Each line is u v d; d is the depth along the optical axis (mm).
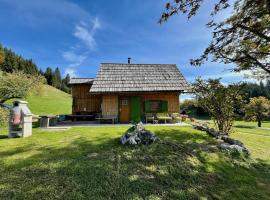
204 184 4395
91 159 5242
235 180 4805
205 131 9672
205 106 11375
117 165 4902
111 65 16734
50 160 5102
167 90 14289
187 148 6594
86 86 17531
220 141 7973
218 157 6098
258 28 7207
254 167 6012
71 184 3877
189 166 5199
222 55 8648
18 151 5930
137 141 6680
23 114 8070
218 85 10578
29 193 3502
